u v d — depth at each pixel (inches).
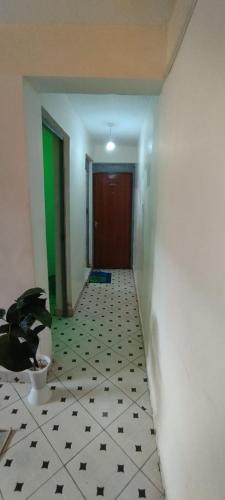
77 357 86.0
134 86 58.8
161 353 54.7
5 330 56.2
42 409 64.4
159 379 56.5
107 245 187.8
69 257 108.3
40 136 66.9
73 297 116.5
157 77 54.4
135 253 163.2
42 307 57.7
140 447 55.6
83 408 65.2
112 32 52.7
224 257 22.6
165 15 48.8
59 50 53.5
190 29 34.6
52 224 132.3
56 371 78.8
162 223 57.0
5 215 62.1
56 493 47.1
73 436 57.6
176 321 40.9
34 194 64.2
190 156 34.0
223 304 22.8
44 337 73.5
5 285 66.5
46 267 74.7
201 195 29.2
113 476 49.9
